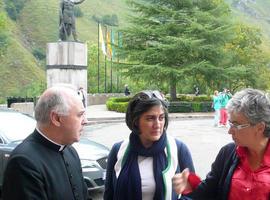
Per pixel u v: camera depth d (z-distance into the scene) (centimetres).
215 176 295
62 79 2788
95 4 12181
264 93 272
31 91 5438
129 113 335
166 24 3853
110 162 350
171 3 4012
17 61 7931
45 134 296
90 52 7150
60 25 2847
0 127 782
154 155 332
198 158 1238
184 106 3494
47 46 2836
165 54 3725
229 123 274
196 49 3656
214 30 3762
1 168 725
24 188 272
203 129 2152
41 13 10000
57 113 291
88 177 746
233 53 4459
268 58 4834
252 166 275
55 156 295
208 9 4131
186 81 3912
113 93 4994
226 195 278
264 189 264
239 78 4134
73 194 302
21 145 289
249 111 262
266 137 269
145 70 3697
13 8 9638
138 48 3997
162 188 323
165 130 338
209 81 3881
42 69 8444
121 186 329
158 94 337
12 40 8256
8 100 2861
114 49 4141
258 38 4938
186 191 302
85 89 2866
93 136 1861
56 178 288
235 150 286
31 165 277
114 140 1723
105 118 2709
